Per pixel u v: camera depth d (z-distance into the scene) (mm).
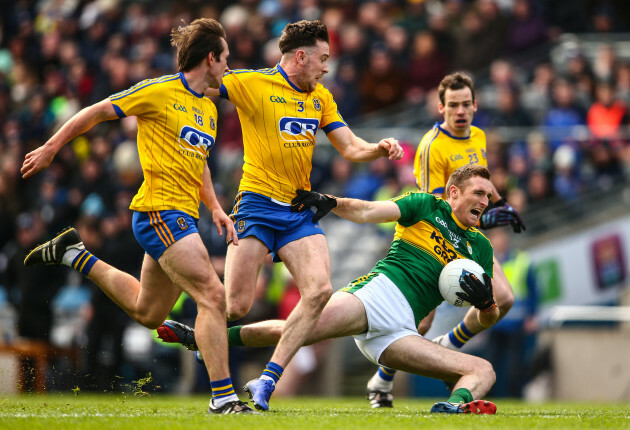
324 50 22281
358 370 45156
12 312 45656
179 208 20062
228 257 22344
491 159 48250
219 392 19625
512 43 57750
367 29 59000
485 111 51688
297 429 16594
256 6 63344
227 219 21406
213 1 64500
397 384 43688
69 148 56812
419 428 17000
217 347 19516
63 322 45531
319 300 21094
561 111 51281
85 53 65562
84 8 71438
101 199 50594
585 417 21000
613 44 56906
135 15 66188
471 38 57531
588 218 46406
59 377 41031
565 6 61750
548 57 56125
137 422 17641
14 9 74000
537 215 47156
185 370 43969
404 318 22109
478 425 17766
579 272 45656
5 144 60219
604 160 49094
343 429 16688
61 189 55156
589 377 42438
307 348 43969
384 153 22797
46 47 67625
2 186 55656
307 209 22328
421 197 22797
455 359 21547
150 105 19906
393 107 57062
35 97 63062
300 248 21766
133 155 50406
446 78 26438
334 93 56406
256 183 22344
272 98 22203
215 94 22062
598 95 52844
